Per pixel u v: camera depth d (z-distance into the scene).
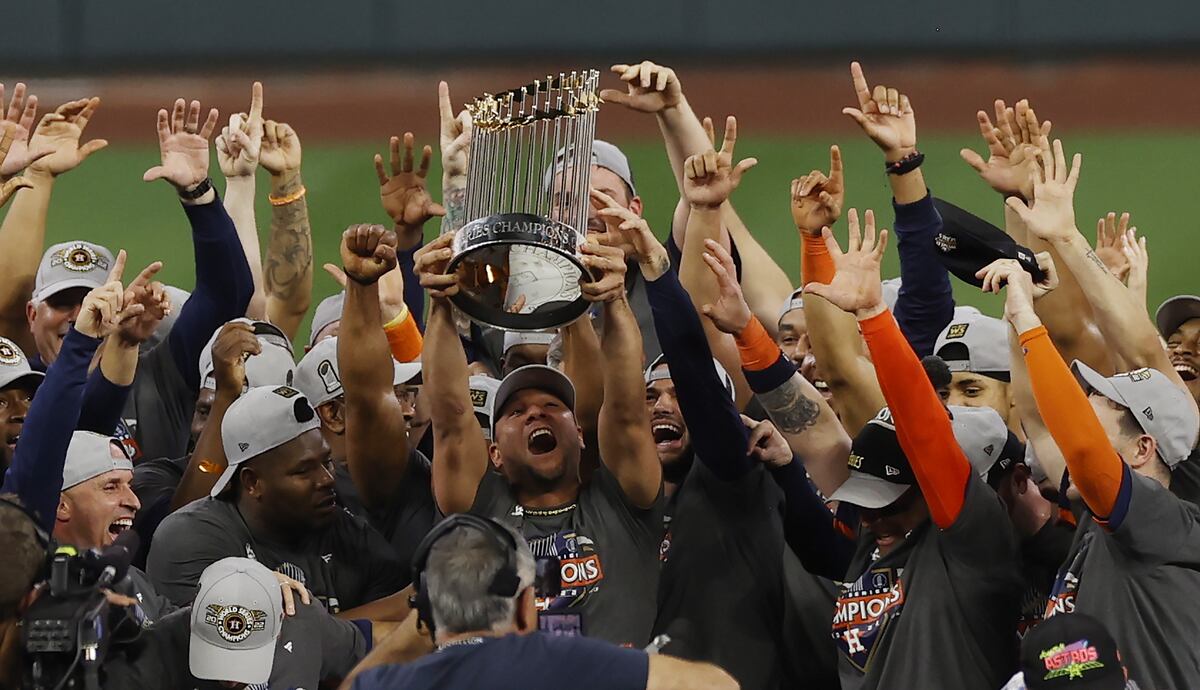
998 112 29.38
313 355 28.08
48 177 30.59
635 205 29.73
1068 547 24.38
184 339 30.23
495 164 22.92
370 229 23.83
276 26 72.56
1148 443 22.89
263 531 24.81
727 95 69.19
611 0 72.44
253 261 32.38
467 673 17.59
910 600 22.70
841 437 24.56
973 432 24.36
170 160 29.78
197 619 21.25
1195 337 29.17
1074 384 21.62
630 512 23.73
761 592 24.12
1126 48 70.62
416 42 72.62
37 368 29.72
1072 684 19.03
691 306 23.67
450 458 23.81
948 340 28.92
